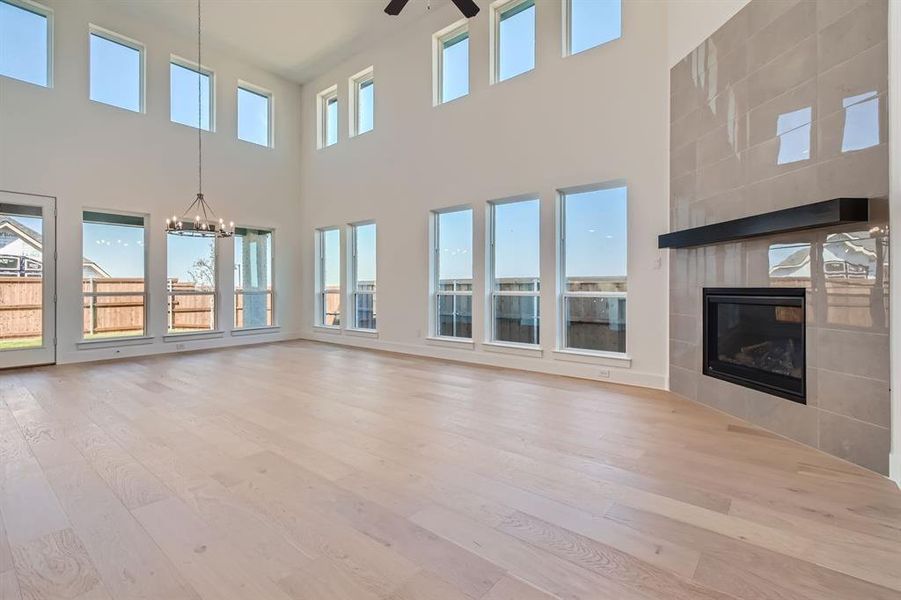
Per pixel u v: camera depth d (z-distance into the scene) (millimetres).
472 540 1781
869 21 2516
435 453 2715
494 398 4066
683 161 4070
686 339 4098
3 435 3031
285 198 8562
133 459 2609
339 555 1677
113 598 1445
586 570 1592
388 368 5609
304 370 5473
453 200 6219
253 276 8180
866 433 2525
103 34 6406
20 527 1865
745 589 1497
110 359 6324
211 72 7547
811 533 1844
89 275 6273
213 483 2291
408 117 6812
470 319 6184
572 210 5195
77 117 6102
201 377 5039
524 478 2363
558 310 5223
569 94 5043
